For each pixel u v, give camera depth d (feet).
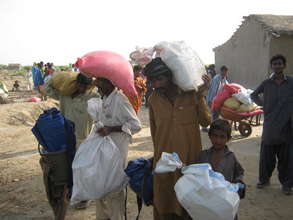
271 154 15.46
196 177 7.78
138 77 24.39
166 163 8.36
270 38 52.06
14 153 23.61
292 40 52.37
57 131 10.48
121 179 10.73
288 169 14.98
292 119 14.48
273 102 14.58
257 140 26.66
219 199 7.48
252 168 19.21
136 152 23.24
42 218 13.52
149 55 9.89
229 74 67.56
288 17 57.98
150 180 9.89
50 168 10.53
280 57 14.28
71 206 14.28
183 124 9.23
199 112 9.40
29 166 20.40
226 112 27.35
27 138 28.37
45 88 14.67
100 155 10.44
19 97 66.85
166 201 9.50
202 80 9.19
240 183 8.55
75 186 10.30
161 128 9.36
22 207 14.58
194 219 7.98
